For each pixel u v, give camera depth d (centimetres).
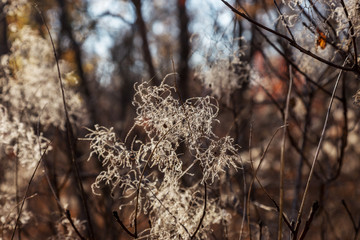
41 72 268
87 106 376
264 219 263
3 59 265
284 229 241
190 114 139
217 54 235
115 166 143
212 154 141
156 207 150
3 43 312
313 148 333
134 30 496
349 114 293
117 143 143
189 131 139
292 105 243
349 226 307
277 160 356
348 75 267
